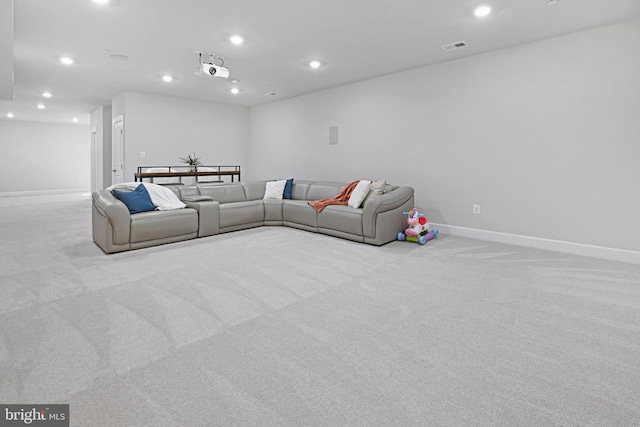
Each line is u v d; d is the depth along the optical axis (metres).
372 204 4.20
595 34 3.60
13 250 3.91
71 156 11.61
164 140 6.92
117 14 3.29
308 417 1.38
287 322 2.21
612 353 1.86
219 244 4.25
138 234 3.96
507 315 2.31
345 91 6.01
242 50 4.28
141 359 1.78
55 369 1.68
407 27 3.59
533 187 4.11
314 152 6.69
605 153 3.62
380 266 3.38
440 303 2.50
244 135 8.16
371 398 1.50
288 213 5.38
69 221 5.86
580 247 3.82
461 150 4.66
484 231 4.54
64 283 2.86
